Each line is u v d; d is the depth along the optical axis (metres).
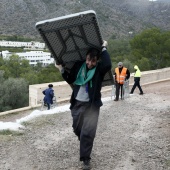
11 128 6.23
